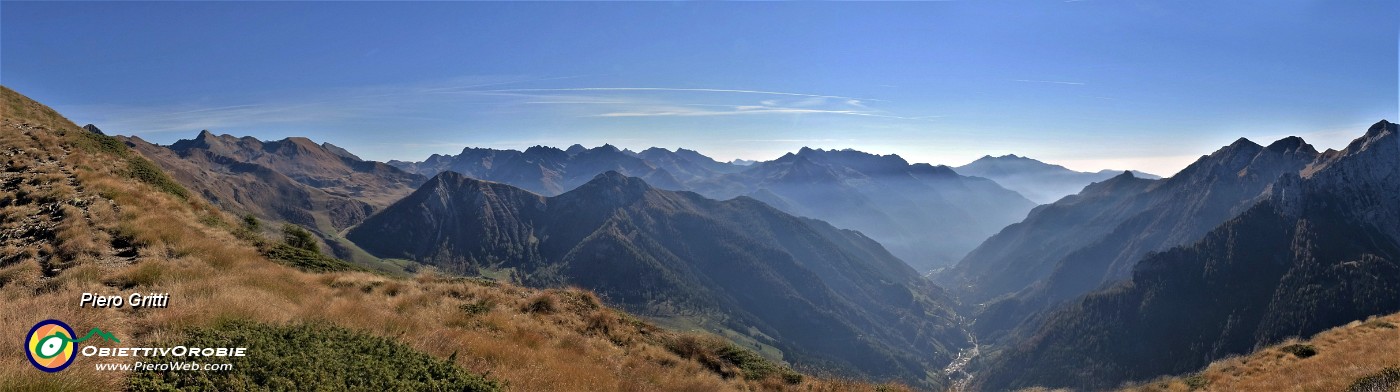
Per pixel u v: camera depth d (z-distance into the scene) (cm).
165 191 3453
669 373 1877
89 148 3734
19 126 3681
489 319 1925
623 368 1814
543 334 1959
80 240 1800
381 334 1299
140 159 4194
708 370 2077
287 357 868
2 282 1435
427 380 962
